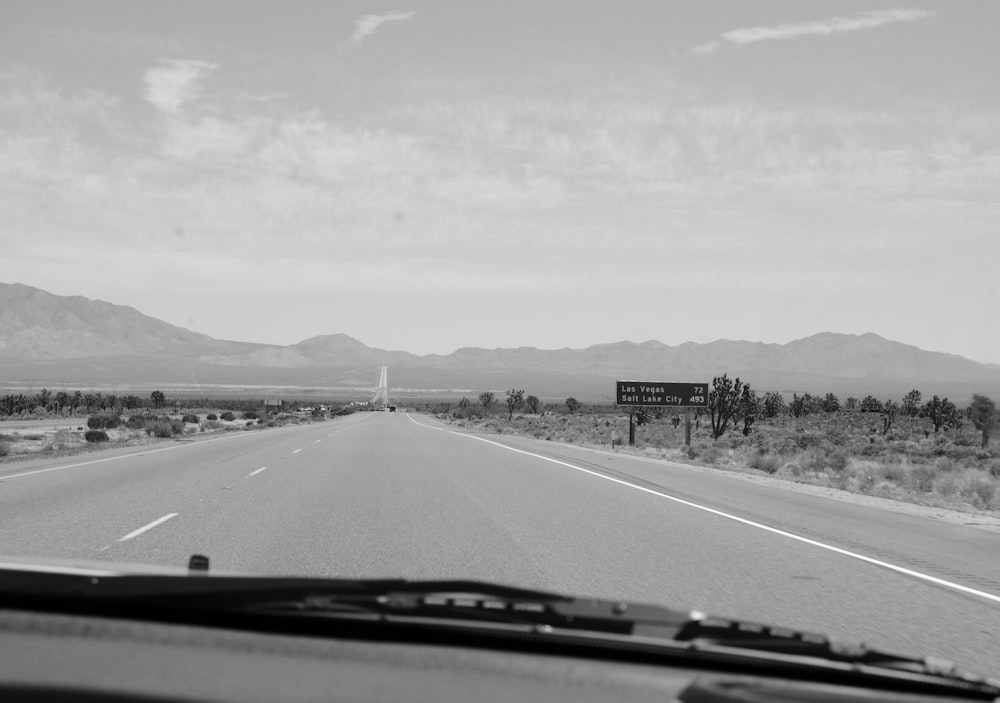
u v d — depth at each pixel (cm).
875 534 1475
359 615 469
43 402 11881
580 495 1866
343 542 1151
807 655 471
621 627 485
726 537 1333
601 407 19325
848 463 3781
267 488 1825
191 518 1349
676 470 2839
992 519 1884
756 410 6775
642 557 1116
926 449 5428
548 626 486
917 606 900
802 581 1005
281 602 471
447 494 1795
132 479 1969
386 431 5150
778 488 2369
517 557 1077
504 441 4356
